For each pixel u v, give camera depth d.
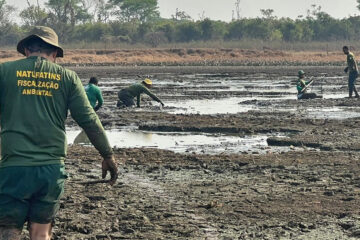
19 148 5.23
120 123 19.70
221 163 12.45
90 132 5.48
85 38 110.75
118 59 88.88
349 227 8.20
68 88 5.45
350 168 11.86
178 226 8.15
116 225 8.16
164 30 113.44
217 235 7.81
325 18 118.00
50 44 5.54
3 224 5.27
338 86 38.59
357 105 24.92
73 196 9.59
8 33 110.94
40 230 5.37
